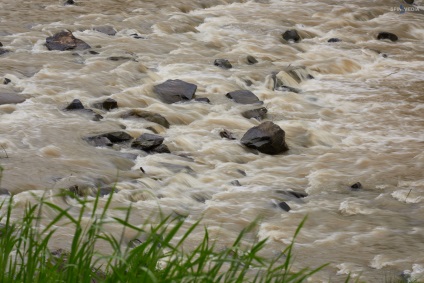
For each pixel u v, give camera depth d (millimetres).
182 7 38438
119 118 23906
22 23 33688
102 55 29938
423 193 19375
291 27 36719
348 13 39562
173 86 26531
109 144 21500
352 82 30062
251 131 22547
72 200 17406
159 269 9797
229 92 26734
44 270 9078
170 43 32594
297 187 19750
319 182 20094
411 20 39156
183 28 35031
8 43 30672
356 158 22047
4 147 20484
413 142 23734
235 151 22047
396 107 27016
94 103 24672
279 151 22344
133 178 19266
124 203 17594
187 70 29234
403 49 35125
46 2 37562
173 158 21000
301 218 17672
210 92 27250
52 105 24375
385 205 18672
